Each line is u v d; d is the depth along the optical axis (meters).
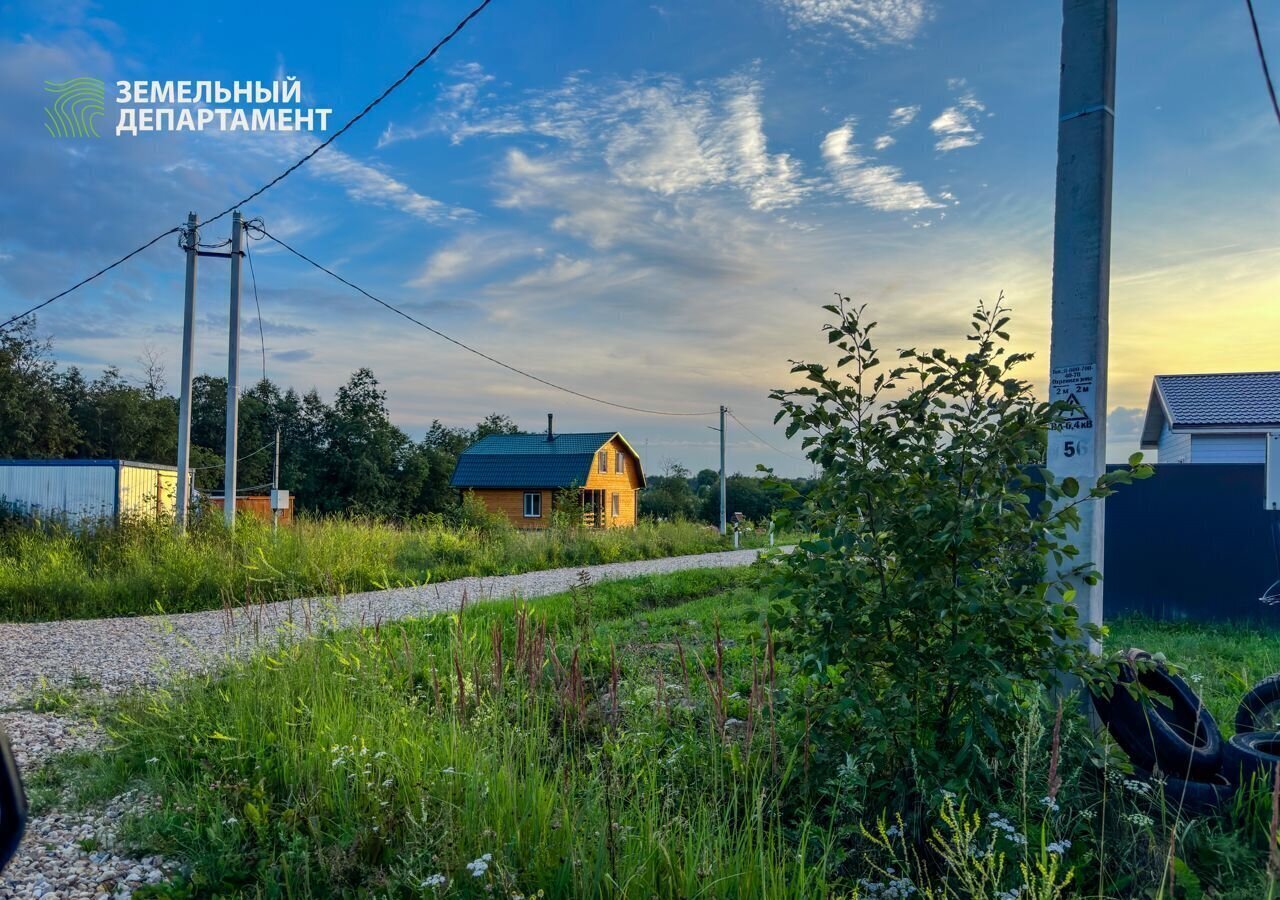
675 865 3.20
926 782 3.44
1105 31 4.64
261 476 59.28
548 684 5.28
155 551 14.97
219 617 11.88
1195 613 10.62
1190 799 3.73
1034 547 3.77
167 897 3.44
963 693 3.62
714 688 4.20
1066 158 4.75
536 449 48.78
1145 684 4.42
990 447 3.71
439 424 74.12
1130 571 10.92
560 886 3.18
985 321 3.87
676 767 4.06
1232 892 2.97
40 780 4.81
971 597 3.48
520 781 4.01
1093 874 3.28
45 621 11.97
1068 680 4.24
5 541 15.97
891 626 3.77
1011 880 3.12
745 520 40.84
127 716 5.44
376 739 4.59
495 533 23.84
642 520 33.94
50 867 3.74
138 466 22.31
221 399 63.78
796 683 4.10
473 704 5.01
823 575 3.72
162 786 4.47
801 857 3.09
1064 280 4.74
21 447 40.00
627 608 12.87
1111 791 3.63
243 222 17.84
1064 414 4.69
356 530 18.56
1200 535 10.66
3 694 7.14
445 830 3.47
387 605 12.52
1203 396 21.23
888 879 3.30
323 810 4.04
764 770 3.78
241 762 4.66
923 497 3.71
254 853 3.76
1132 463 3.70
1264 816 3.54
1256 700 4.69
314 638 6.27
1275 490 9.81
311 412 63.03
